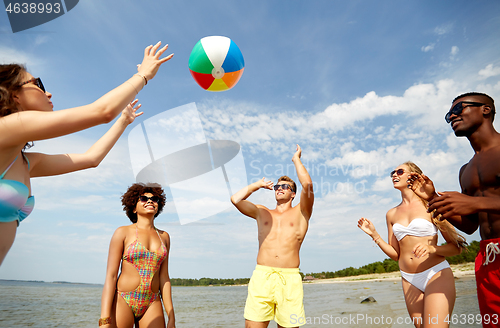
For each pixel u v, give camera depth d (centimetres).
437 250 299
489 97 217
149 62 147
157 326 289
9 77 127
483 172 208
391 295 1004
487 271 201
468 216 232
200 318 840
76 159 198
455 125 222
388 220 372
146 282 288
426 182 244
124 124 226
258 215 389
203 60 296
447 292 285
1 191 127
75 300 1602
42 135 118
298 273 346
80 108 120
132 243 295
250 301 340
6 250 141
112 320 272
